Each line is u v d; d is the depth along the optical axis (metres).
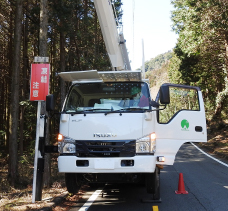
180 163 14.59
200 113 6.77
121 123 6.00
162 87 5.78
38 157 6.88
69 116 6.22
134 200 7.19
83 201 7.16
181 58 34.06
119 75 6.58
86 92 6.82
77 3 15.39
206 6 19.17
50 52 23.73
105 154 5.95
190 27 21.98
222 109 36.34
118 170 5.83
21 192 8.49
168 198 7.38
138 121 6.00
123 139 5.94
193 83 38.41
